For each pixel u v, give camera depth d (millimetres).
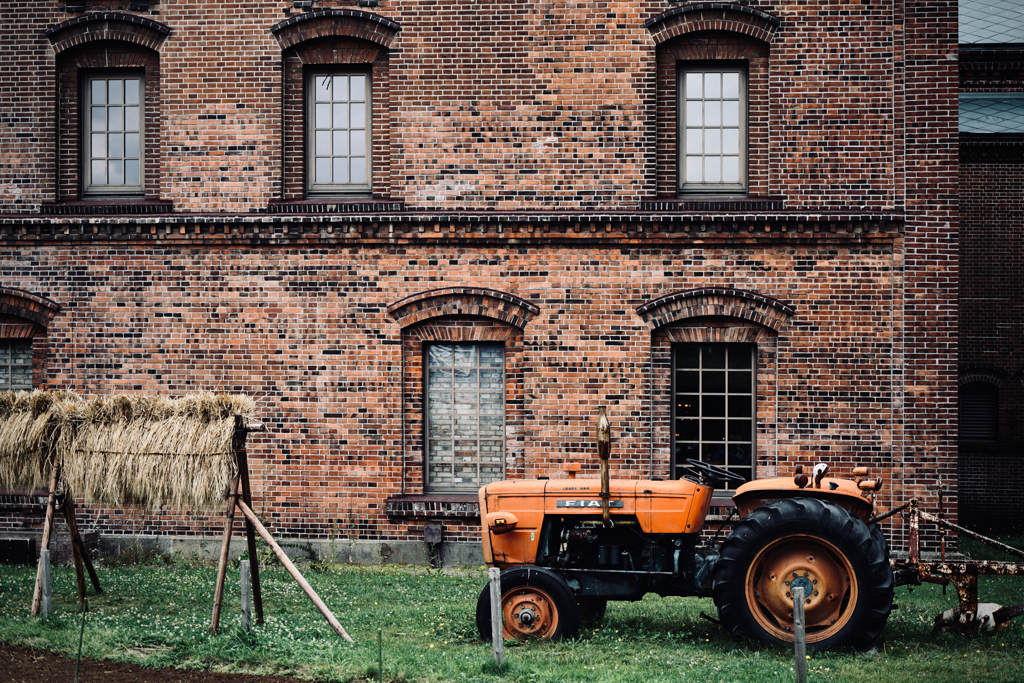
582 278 12180
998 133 16906
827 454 11945
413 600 10062
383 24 12422
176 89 12656
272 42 12570
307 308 12477
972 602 8328
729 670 7113
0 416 9375
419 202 12398
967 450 17406
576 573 8406
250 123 12578
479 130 12359
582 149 12273
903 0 11891
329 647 7840
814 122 12062
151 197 12844
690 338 12164
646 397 12078
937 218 11797
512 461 12289
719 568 7887
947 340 11766
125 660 7430
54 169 12891
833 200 12023
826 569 7789
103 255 12695
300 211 12492
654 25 12203
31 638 7984
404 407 12469
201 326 12578
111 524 12680
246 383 12523
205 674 7148
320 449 12445
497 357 12531
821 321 11969
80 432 9000
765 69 12250
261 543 12445
